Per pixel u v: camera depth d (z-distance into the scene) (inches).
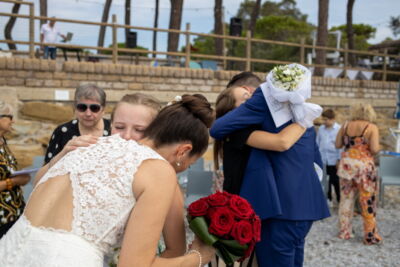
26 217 51.4
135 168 50.0
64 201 49.8
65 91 279.4
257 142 92.3
